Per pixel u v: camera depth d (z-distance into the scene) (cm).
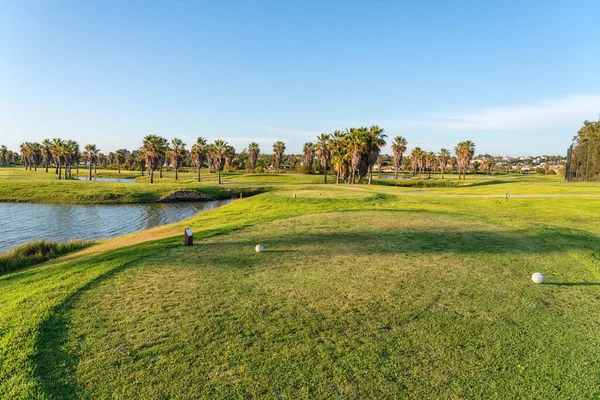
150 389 427
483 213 2066
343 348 516
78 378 450
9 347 525
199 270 906
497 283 800
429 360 487
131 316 627
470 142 9219
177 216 3644
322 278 830
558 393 420
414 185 7506
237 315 628
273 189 5869
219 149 7569
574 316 631
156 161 7525
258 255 1059
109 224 3091
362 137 5766
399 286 776
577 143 6894
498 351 511
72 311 652
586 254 1043
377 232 1412
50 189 4991
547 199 2838
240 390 424
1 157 17862
